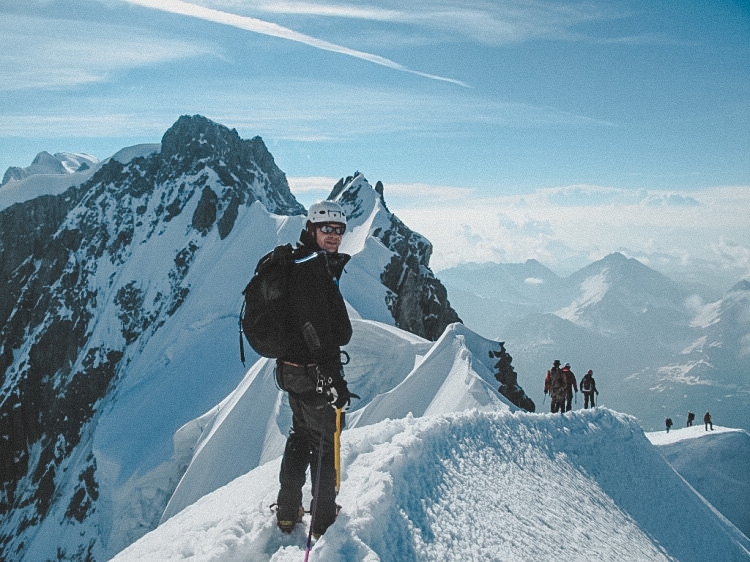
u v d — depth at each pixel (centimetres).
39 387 10250
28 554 7044
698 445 3938
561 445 963
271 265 354
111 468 6719
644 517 950
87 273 11506
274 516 404
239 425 4172
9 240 12456
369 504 376
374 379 4512
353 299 8269
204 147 13112
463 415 771
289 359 362
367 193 11819
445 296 10362
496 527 476
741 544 1273
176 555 365
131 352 10019
